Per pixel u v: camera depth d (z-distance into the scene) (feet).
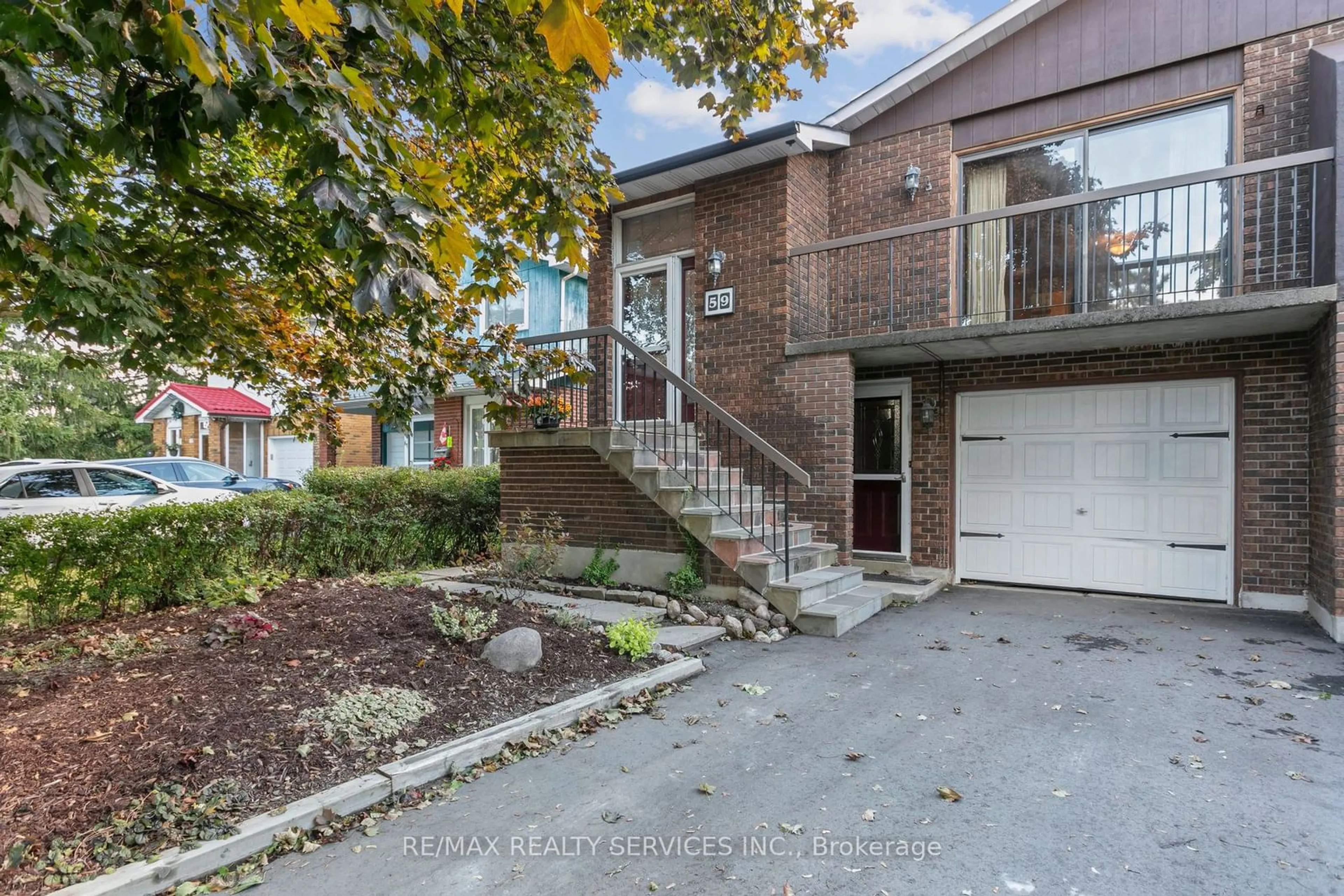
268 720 10.87
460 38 10.80
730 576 20.71
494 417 17.63
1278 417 20.04
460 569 27.25
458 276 10.80
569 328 48.14
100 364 17.16
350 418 56.39
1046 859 8.13
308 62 7.73
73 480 30.27
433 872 8.00
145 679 12.29
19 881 7.34
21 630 16.79
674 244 28.81
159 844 8.10
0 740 9.86
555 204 12.30
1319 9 19.31
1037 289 23.48
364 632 14.98
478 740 11.01
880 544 26.58
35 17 5.51
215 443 60.90
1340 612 16.87
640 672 14.62
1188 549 21.52
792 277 24.99
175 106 6.69
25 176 5.87
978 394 24.91
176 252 13.52
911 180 25.23
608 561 23.36
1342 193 16.55
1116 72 22.16
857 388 27.09
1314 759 10.64
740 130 15.87
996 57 24.06
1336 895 7.38
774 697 13.87
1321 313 17.60
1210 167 21.03
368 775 9.88
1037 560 23.91
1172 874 7.79
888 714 12.82
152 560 18.93
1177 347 21.52
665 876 7.89
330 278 14.76
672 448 23.79
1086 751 11.09
